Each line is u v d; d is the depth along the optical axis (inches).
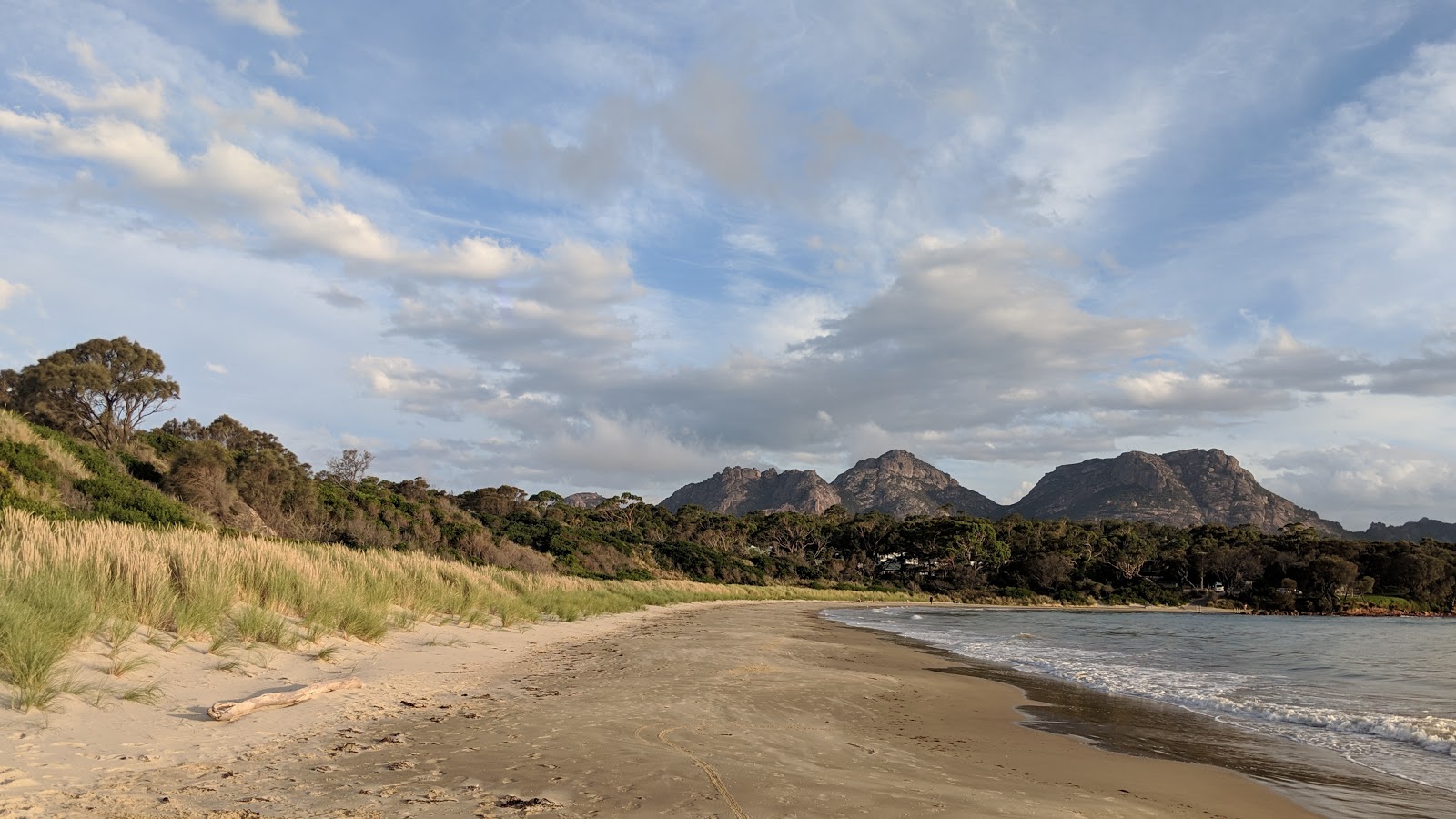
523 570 1599.4
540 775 244.1
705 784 240.5
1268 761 349.4
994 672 678.5
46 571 367.6
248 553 549.6
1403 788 305.9
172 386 1556.3
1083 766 323.3
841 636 1037.8
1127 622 1861.5
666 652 681.0
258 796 211.6
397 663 486.9
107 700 289.6
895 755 315.9
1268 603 3336.6
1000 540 4028.1
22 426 928.3
